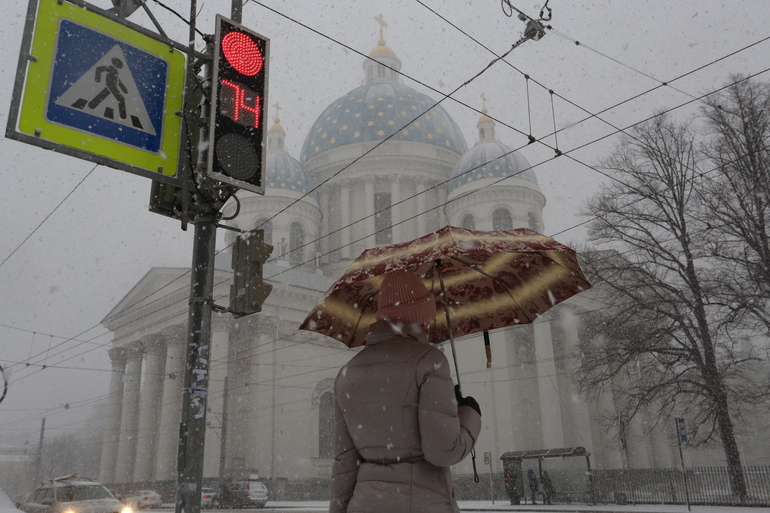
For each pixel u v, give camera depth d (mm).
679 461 50531
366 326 4051
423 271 4039
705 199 24469
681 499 25500
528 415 49156
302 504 35812
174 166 5480
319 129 67875
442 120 67062
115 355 55625
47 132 4910
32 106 4883
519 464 30203
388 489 2643
